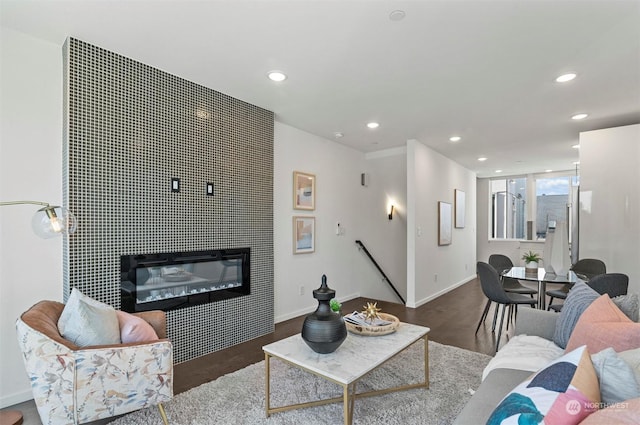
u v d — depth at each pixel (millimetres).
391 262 5703
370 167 5910
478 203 8398
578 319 1883
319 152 4809
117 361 1674
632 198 3686
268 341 3412
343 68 2666
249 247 3477
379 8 1905
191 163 2951
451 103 3422
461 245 6812
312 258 4652
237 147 3363
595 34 2148
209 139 3102
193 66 2660
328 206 4969
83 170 2303
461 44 2291
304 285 4500
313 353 1984
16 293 2193
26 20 2055
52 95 2336
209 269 3098
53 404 1562
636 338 1405
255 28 2119
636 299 1893
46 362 1555
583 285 2098
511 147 5293
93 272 2344
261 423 1965
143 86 2617
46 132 2314
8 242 2174
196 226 2986
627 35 2156
